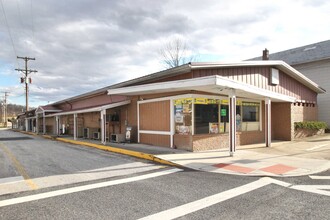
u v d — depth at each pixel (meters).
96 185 6.81
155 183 6.91
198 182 6.96
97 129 20.69
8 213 4.93
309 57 23.20
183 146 12.40
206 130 12.51
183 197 5.74
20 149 15.55
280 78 16.56
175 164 9.25
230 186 6.54
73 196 5.91
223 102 13.32
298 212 4.79
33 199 5.73
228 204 5.25
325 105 21.67
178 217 4.64
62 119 30.75
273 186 6.50
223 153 11.29
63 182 7.17
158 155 10.77
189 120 12.13
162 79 13.82
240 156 10.50
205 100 12.52
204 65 11.63
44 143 19.77
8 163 10.35
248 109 14.94
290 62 24.05
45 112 32.38
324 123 19.91
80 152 13.55
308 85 19.23
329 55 21.36
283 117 16.75
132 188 6.48
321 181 6.95
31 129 45.62
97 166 9.39
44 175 8.05
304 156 10.46
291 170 8.07
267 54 19.69
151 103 14.67
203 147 12.18
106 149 13.99
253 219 4.51
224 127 13.30
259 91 12.27
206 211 4.89
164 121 13.68
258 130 15.44
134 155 11.60
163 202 5.43
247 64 13.57
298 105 18.08
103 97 20.72
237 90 11.12
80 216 4.76
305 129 17.94
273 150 12.07
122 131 17.45
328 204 5.20
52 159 11.23
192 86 10.29
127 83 15.73
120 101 16.92
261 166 8.65
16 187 6.71
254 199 5.54
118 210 5.02
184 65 11.30
